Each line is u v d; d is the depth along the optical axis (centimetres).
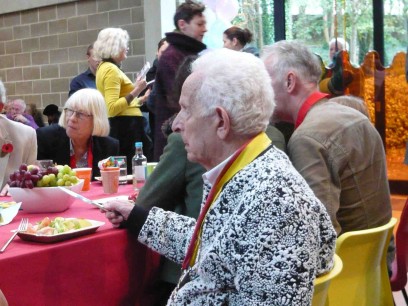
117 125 462
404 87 632
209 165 145
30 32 748
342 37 705
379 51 705
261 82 140
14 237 187
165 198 215
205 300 137
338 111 211
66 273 177
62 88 730
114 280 194
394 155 648
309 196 132
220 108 138
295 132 207
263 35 709
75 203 252
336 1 700
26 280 166
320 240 138
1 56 778
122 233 195
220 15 639
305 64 218
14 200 231
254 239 126
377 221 213
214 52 144
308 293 125
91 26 696
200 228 144
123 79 471
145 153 477
